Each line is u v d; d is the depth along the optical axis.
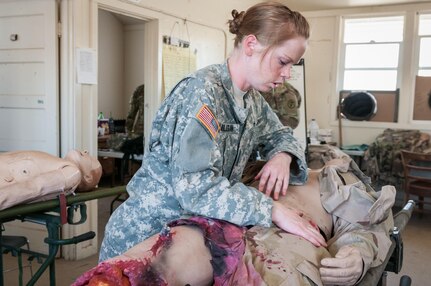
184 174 0.92
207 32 4.75
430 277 3.25
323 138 5.71
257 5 1.00
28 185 1.78
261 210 0.96
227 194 0.93
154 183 1.07
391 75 5.64
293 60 1.01
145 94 4.13
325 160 2.27
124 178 5.59
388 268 1.48
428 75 5.45
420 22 5.45
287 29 0.96
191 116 0.94
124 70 7.26
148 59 4.07
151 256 0.83
